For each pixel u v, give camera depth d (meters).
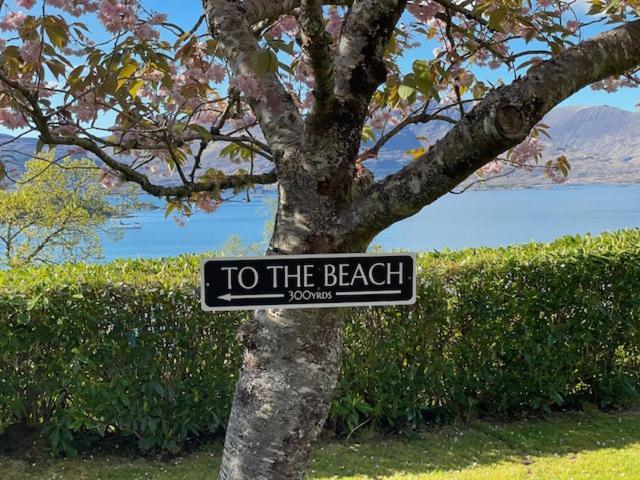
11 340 4.23
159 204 2.73
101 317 4.46
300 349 1.65
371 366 4.97
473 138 1.43
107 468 4.41
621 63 1.56
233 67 1.88
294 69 2.91
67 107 2.06
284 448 1.66
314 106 1.56
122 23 2.29
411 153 3.00
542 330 5.31
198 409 4.65
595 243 5.85
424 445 4.84
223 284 1.55
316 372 1.66
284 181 1.67
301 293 1.58
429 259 5.53
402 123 2.49
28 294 4.32
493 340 5.23
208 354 4.68
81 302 4.40
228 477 1.72
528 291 5.21
